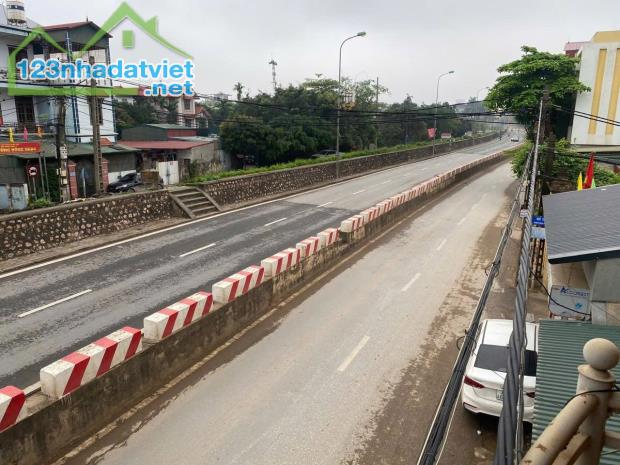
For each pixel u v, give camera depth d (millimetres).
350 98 60156
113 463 7223
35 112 32219
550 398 4762
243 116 47625
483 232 22578
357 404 8914
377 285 15289
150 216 22422
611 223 8391
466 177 41938
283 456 7492
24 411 6766
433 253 18984
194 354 10266
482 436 8031
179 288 14398
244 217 24250
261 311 12852
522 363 2688
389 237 21422
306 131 48344
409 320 12703
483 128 121875
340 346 11172
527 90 27594
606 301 7113
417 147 56969
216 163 46500
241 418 8391
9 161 27078
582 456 2555
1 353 10430
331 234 17047
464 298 14336
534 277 15266
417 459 7508
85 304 13078
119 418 8297
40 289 14039
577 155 19828
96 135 22359
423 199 29422
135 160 37750
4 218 16219
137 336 8719
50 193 28500
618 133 24266
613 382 2490
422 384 9656
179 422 8234
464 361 5543
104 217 20031
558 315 10133
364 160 43469
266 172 29984
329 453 7594
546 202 11414
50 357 10312
